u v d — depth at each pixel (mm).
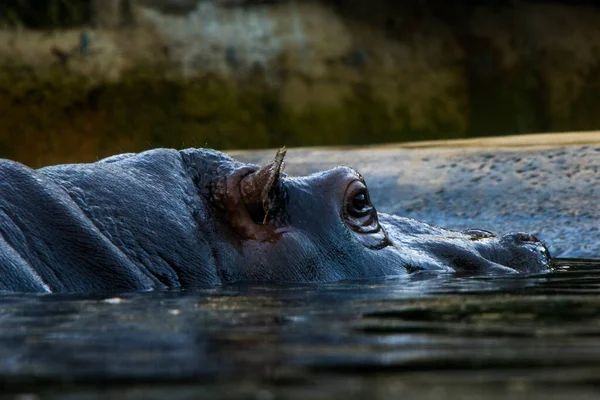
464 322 14312
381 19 105375
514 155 44875
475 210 41281
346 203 22328
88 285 18703
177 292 18578
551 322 14242
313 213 21828
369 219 22750
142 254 19797
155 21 92312
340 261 21656
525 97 107625
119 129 87312
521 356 11398
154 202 20625
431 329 13586
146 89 89000
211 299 17469
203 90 91812
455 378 10156
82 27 88438
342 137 97938
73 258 18875
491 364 10938
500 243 24953
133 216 20188
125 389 9828
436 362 11086
